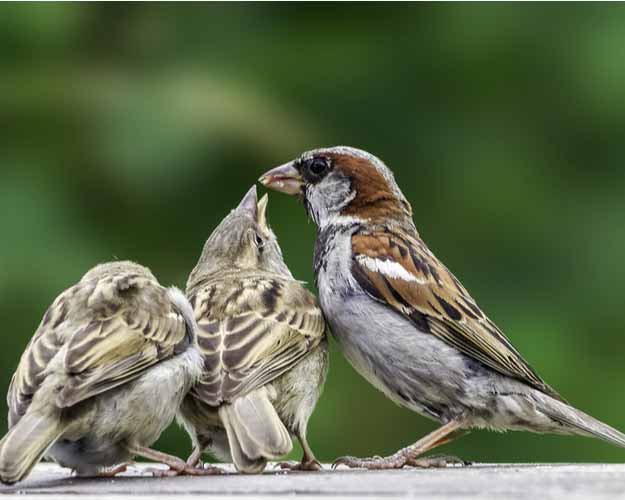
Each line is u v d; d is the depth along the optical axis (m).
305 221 13.55
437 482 7.27
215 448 8.96
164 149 13.04
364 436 12.88
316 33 14.27
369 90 14.02
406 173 13.98
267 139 13.33
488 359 9.73
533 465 9.25
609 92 14.00
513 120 14.23
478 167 13.91
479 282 13.65
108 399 7.79
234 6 14.16
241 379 8.39
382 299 9.87
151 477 8.09
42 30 13.65
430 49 14.11
